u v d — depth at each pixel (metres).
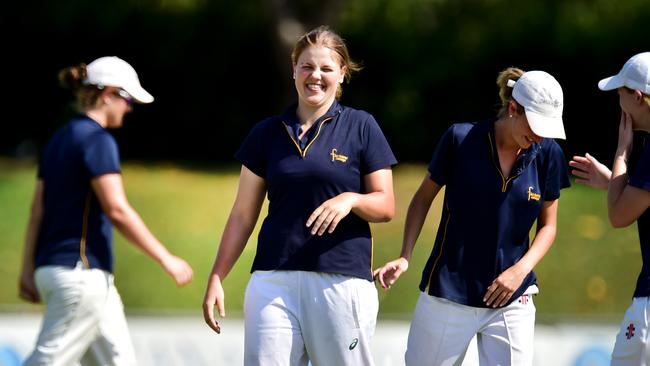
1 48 61.31
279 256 17.12
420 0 58.47
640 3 57.25
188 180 41.81
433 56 59.94
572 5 57.50
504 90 18.23
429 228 35.06
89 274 17.02
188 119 60.94
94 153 16.84
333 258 17.06
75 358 17.27
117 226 16.88
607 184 18.53
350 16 59.22
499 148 18.09
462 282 18.23
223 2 59.22
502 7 58.56
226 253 17.83
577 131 60.09
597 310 34.41
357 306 17.11
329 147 17.11
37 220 17.67
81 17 59.38
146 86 60.78
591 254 34.97
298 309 17.12
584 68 58.97
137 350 23.92
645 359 17.06
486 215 18.02
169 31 59.62
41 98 62.06
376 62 59.94
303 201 17.08
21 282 18.02
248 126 61.03
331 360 17.23
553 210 18.59
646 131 17.73
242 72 60.91
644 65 17.42
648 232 17.64
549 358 24.83
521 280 17.97
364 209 16.81
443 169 18.45
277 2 54.59
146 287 32.94
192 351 24.12
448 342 18.47
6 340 23.52
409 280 33.19
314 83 17.14
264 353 17.02
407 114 60.25
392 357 24.72
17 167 48.19
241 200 17.88
